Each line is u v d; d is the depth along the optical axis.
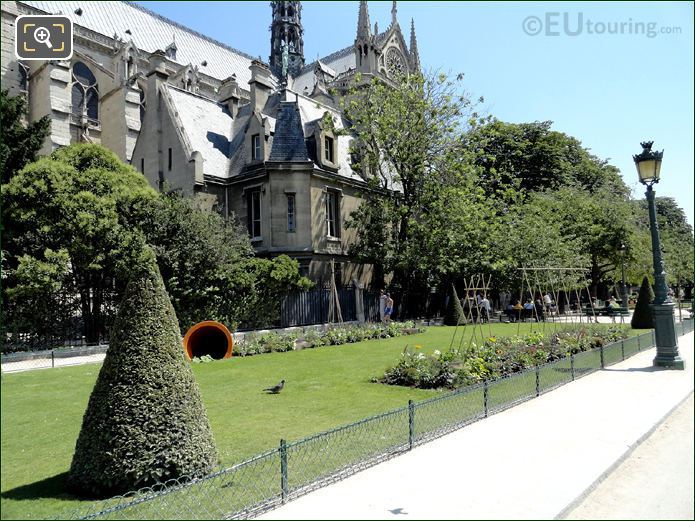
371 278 37.62
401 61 78.00
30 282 19.62
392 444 7.99
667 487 6.48
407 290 35.50
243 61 81.25
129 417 6.33
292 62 88.62
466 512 5.57
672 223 75.94
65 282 21.73
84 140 49.50
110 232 21.78
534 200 42.03
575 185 48.53
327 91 63.06
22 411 10.95
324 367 15.98
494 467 7.01
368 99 35.25
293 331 23.47
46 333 21.31
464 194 33.06
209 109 37.41
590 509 5.86
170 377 6.68
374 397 11.58
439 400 8.77
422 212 34.69
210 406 10.95
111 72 54.34
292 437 8.60
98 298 23.00
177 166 32.44
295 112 33.38
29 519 5.46
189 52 71.94
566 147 55.22
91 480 6.21
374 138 34.97
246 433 8.88
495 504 5.77
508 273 34.50
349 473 6.92
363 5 68.38
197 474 6.58
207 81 67.50
